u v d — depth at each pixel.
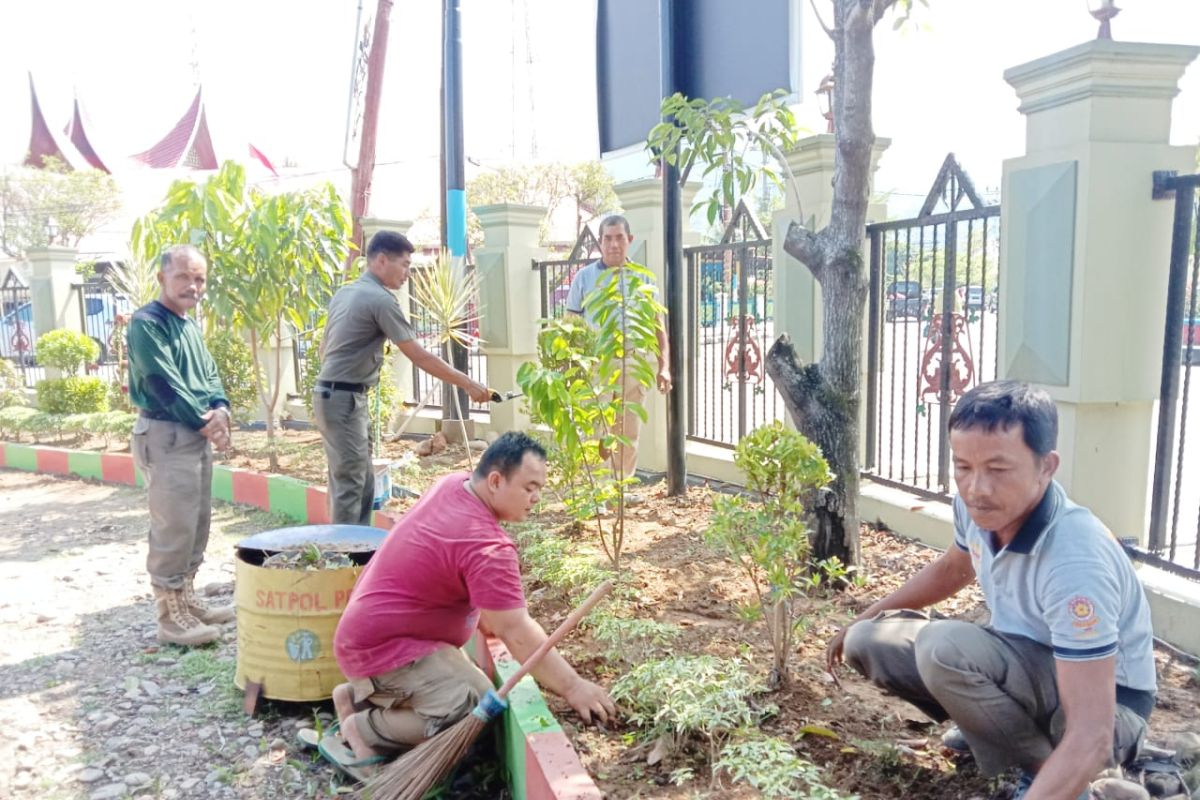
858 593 4.34
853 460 4.43
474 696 3.28
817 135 5.81
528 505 3.26
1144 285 4.20
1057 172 4.26
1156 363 4.27
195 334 4.86
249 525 7.09
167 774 3.49
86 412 10.68
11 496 8.62
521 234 9.03
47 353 10.91
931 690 2.53
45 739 3.76
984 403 2.15
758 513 3.30
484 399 5.47
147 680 4.31
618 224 6.09
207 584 5.71
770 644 3.78
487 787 3.37
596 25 7.73
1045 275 4.37
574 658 3.71
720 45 6.15
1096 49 3.96
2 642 4.84
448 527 3.22
